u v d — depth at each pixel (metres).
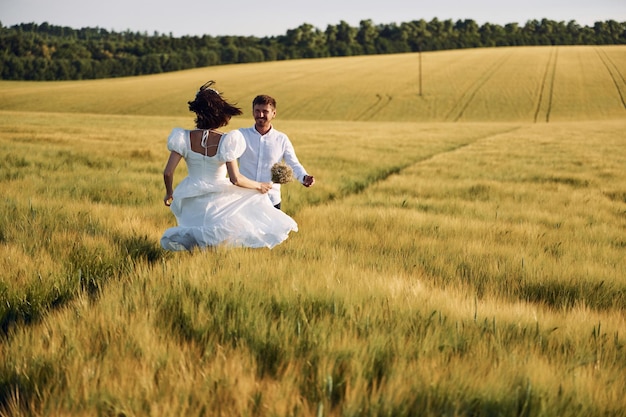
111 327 3.40
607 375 3.12
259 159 6.48
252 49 143.38
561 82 80.56
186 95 74.94
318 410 2.48
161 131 30.39
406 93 76.75
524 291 5.24
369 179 14.93
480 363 3.11
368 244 6.61
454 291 4.70
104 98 74.50
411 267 5.56
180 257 5.44
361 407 2.63
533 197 12.01
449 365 3.06
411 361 3.11
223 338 3.37
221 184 5.69
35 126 30.23
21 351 3.13
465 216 9.34
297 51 153.00
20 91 81.94
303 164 17.00
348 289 4.12
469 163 19.11
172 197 5.72
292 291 4.02
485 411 2.67
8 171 11.91
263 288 4.09
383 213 8.68
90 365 2.92
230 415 2.56
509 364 3.11
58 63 120.00
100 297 3.97
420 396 2.77
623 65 92.19
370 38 166.25
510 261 6.05
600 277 5.52
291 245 6.17
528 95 74.44
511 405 2.72
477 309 4.10
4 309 3.97
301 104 71.62
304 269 4.70
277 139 6.52
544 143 29.83
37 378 2.90
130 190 10.32
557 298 5.06
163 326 3.51
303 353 3.20
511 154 23.12
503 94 75.19
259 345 3.30
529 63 97.12
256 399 2.71
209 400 2.69
